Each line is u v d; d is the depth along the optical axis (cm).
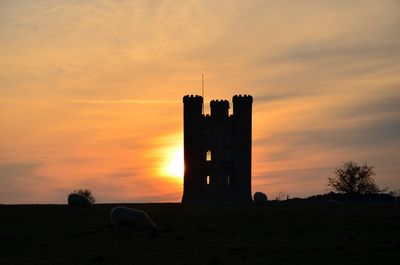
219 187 15538
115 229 6300
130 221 5759
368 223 6694
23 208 8706
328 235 5862
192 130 15700
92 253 4909
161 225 6631
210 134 15675
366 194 13325
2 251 5094
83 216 7694
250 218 7144
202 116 15738
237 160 15625
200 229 6262
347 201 12350
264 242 5428
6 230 6531
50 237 5866
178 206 9681
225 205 9956
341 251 4925
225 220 7006
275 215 7450
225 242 5425
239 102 15712
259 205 9856
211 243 5369
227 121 15700
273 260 4575
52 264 4497
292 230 6209
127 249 5069
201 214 7631
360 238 5647
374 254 4784
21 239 5772
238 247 5109
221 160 15600
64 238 5762
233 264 4428
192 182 15588
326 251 4928
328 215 7444
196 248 5097
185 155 15725
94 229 6388
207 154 15638
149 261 4550
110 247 5175
